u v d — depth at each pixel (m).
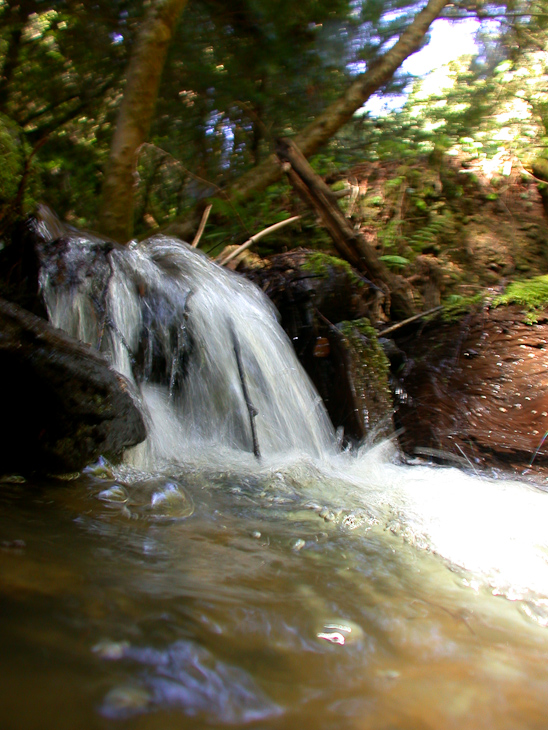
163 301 3.19
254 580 1.45
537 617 1.47
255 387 3.30
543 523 2.27
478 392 3.98
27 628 1.05
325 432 3.53
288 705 0.96
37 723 0.82
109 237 3.89
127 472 2.29
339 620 1.29
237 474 2.55
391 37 5.83
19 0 4.62
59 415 2.08
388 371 3.91
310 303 3.94
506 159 7.59
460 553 1.87
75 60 5.18
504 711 1.03
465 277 6.02
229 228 5.21
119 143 4.20
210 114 5.70
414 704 1.02
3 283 2.58
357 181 6.91
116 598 1.21
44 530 1.57
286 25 5.19
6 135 2.63
